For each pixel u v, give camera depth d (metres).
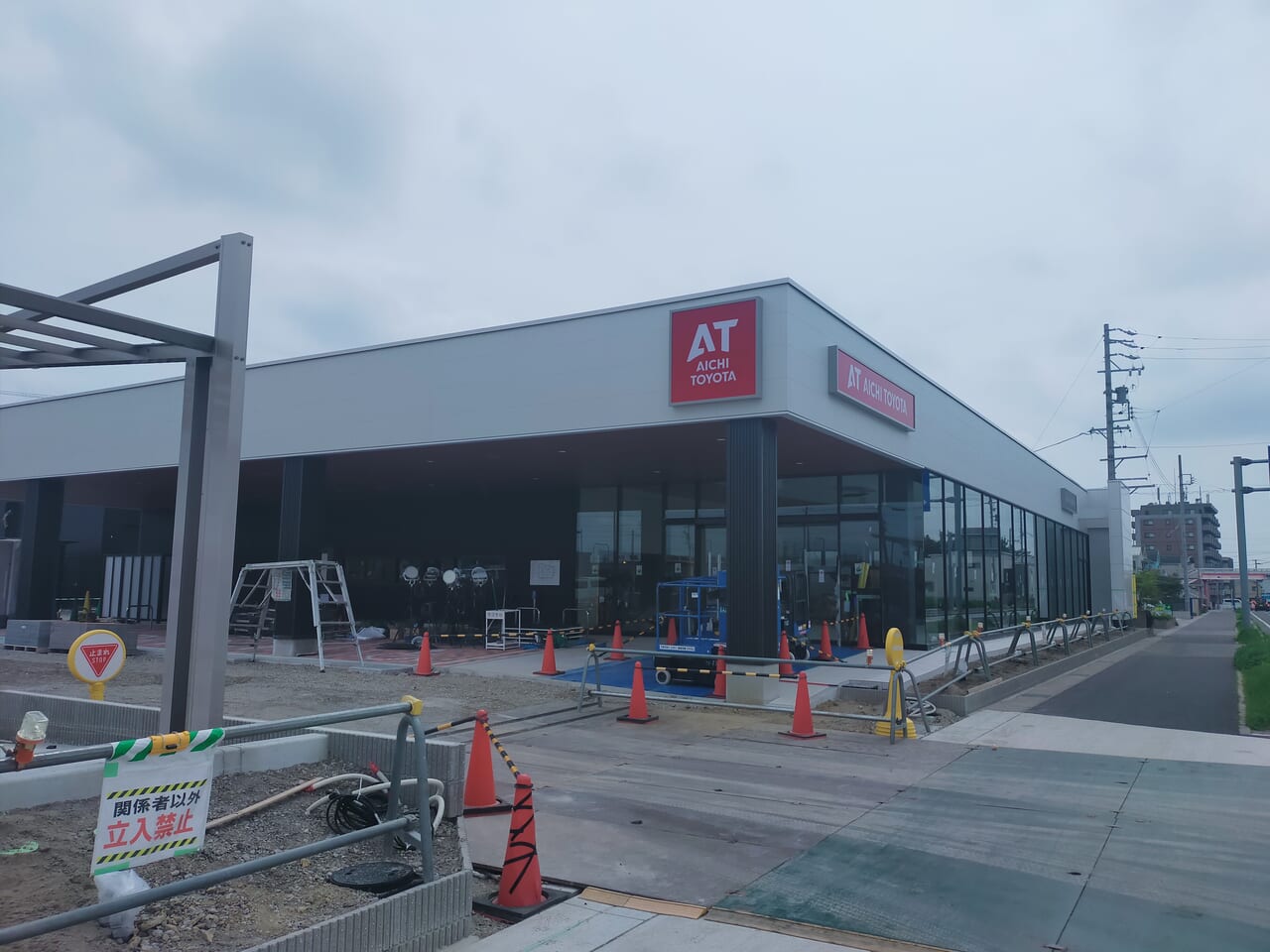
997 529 28.09
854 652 21.19
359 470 23.56
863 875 6.52
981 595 25.98
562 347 17.14
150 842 4.24
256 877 5.48
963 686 15.81
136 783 4.20
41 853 5.48
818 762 10.45
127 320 6.61
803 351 15.37
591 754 10.82
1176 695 16.50
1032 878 6.47
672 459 20.88
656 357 16.03
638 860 6.84
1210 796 8.84
